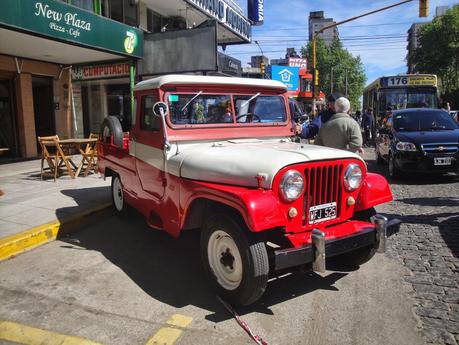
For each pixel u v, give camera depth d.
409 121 10.76
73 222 6.17
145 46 13.23
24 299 4.05
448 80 48.75
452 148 9.37
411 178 10.34
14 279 4.50
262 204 3.39
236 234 3.58
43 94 13.99
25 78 13.02
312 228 3.88
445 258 4.90
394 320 3.59
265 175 3.51
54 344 3.31
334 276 4.50
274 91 5.28
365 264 4.81
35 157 13.22
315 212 3.88
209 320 3.65
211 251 3.97
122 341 3.34
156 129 4.75
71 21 10.09
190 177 4.15
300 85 34.28
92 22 10.75
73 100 14.66
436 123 10.62
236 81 4.93
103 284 4.38
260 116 5.18
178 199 4.30
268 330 3.48
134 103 5.29
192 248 5.45
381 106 18.48
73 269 4.78
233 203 3.52
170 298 4.06
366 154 16.33
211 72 13.16
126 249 5.42
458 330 3.41
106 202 7.16
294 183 3.58
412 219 6.48
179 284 4.38
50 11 9.47
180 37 12.86
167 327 3.54
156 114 4.39
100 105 15.88
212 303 3.96
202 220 4.29
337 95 6.05
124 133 6.36
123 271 4.72
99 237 5.91
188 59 12.88
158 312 3.79
